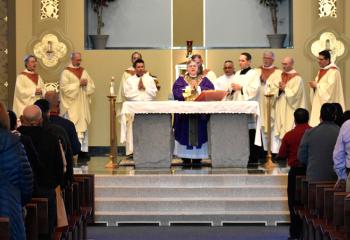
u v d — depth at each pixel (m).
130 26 18.92
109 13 18.86
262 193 12.53
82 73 17.16
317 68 17.86
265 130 16.44
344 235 7.82
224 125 13.92
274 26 18.64
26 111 8.45
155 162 13.92
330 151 9.83
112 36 18.84
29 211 7.43
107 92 18.03
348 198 7.65
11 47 18.06
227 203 12.26
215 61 18.06
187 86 14.47
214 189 12.52
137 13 18.92
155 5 18.92
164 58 18.08
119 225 12.13
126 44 18.86
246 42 18.88
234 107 13.57
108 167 14.17
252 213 12.14
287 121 16.33
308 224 9.59
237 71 16.58
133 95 15.77
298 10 17.89
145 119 13.86
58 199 8.73
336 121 10.09
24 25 17.95
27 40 17.94
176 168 14.00
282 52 17.94
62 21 17.95
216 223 12.14
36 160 7.90
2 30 18.05
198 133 14.32
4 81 18.12
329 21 17.83
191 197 12.53
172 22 18.77
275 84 16.41
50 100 11.24
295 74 16.36
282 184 12.68
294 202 10.57
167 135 13.87
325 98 15.58
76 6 17.95
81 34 17.94
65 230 8.64
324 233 8.31
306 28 17.89
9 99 18.14
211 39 18.86
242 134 13.95
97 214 12.15
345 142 8.91
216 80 15.74
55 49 17.92
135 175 12.80
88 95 17.28
